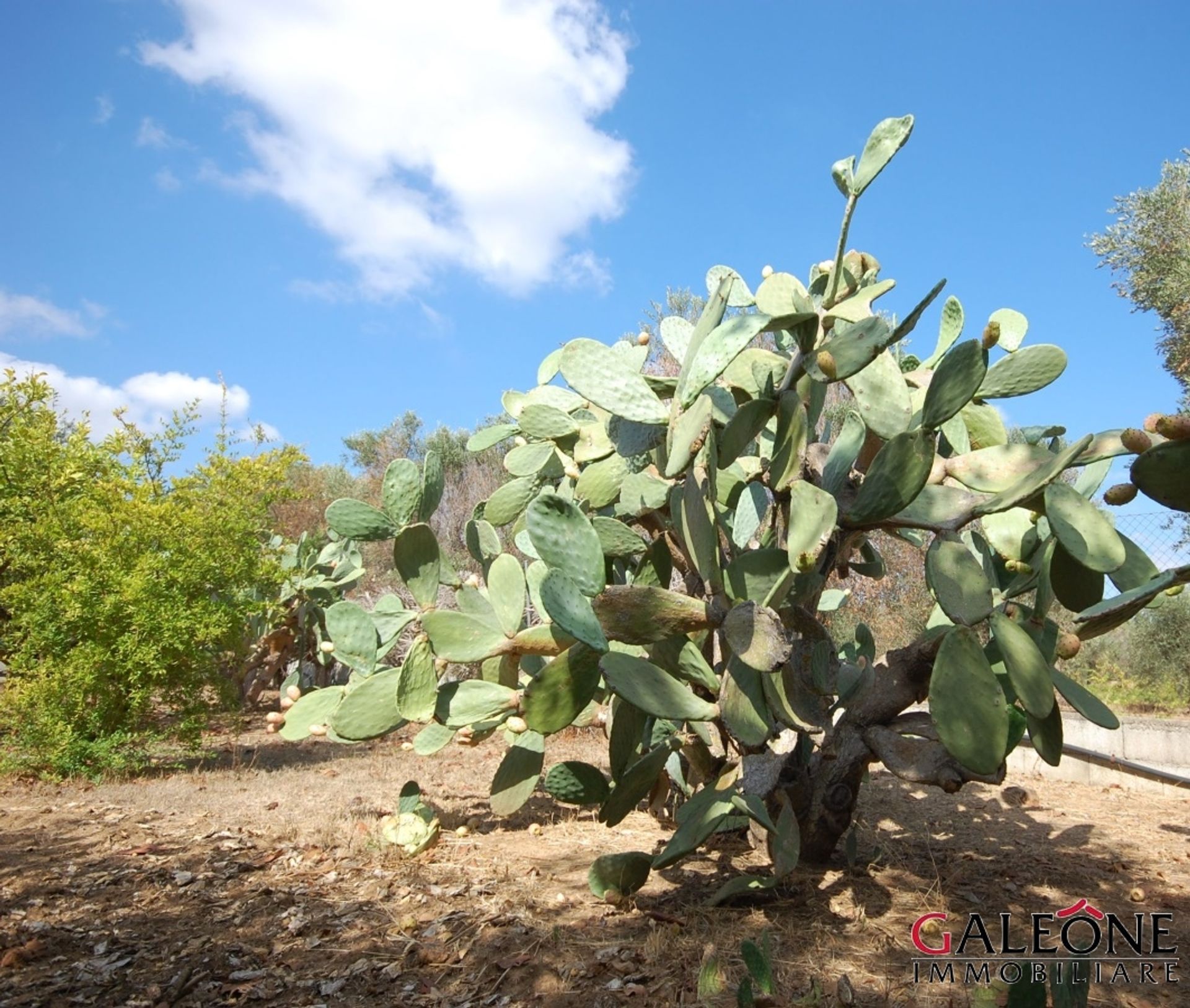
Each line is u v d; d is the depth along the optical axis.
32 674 6.12
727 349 2.71
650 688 2.77
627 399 3.05
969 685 2.46
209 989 2.59
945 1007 2.38
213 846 4.07
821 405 3.31
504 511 4.43
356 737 3.56
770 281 3.37
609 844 4.16
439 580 3.60
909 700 3.11
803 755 3.48
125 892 3.43
